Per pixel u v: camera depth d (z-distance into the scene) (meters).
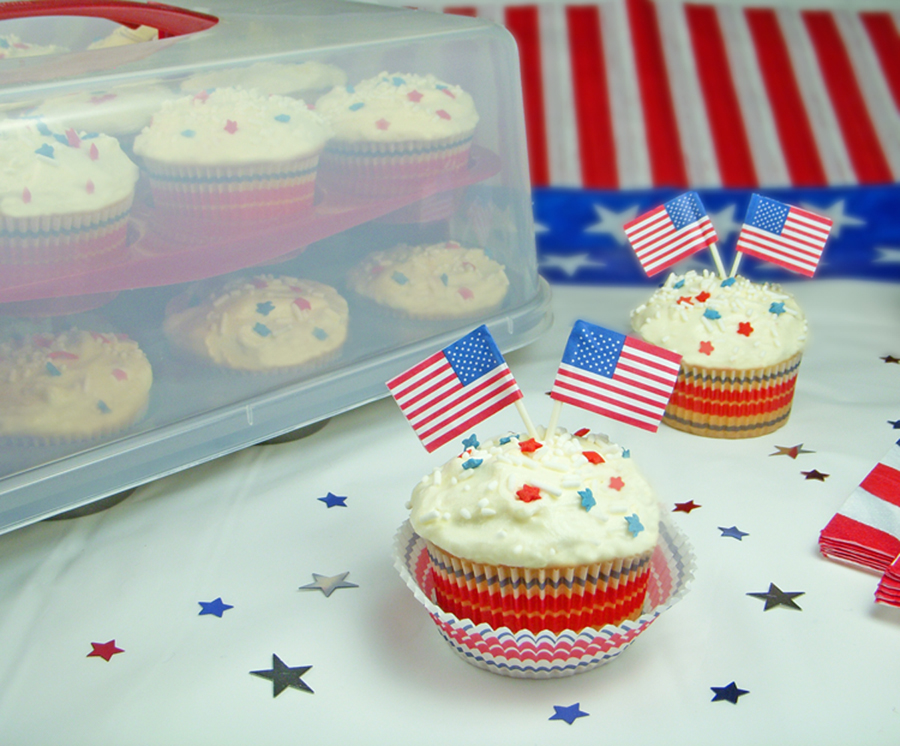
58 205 0.56
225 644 0.54
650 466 0.63
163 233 0.60
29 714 0.52
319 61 0.64
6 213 0.56
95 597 0.57
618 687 0.52
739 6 0.85
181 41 0.64
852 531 0.57
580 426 0.66
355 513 0.61
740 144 0.84
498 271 0.69
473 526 0.52
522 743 0.50
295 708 0.52
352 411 0.68
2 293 0.57
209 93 0.61
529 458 0.53
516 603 0.52
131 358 0.60
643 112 0.85
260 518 0.61
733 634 0.54
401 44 0.65
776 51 0.85
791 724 0.50
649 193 0.84
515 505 0.51
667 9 0.85
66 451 0.59
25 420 0.57
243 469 0.64
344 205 0.64
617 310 0.79
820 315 0.77
